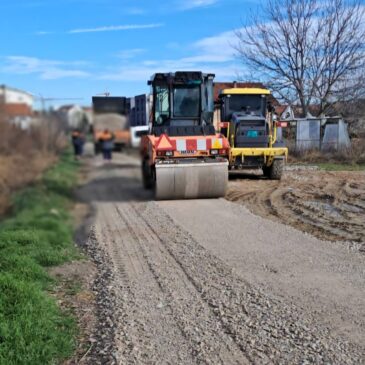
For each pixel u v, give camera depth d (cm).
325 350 445
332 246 810
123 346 472
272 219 1078
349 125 3125
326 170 2228
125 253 795
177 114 1377
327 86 3278
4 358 439
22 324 500
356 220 1070
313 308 541
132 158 1291
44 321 514
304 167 2386
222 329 500
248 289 605
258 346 459
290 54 3269
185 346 467
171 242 848
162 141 1254
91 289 654
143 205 1203
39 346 466
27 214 1012
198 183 1262
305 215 1126
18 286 579
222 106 1825
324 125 2897
